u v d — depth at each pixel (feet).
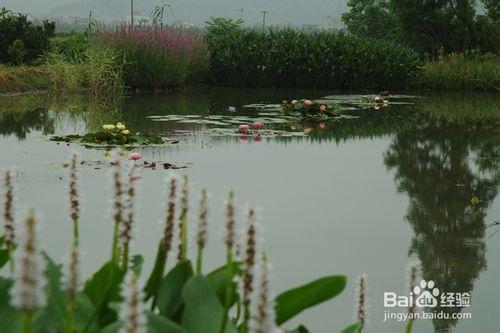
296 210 21.66
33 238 4.56
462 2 94.58
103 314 7.06
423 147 35.91
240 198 22.88
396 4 96.37
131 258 8.38
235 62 74.59
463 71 78.95
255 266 5.57
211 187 24.31
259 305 5.13
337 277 6.69
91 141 33.22
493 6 107.86
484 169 29.81
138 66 64.64
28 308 4.57
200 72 73.87
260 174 27.09
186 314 6.66
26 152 30.12
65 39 75.31
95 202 21.24
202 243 6.24
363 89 76.33
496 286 15.51
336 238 18.79
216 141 35.40
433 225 20.47
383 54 76.89
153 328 6.27
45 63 66.23
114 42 64.39
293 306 6.86
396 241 18.71
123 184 6.40
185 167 27.81
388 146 36.01
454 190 25.49
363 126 44.34
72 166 7.06
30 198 21.45
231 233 5.82
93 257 16.01
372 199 23.63
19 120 42.09
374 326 13.28
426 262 17.01
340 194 24.20
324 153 33.19
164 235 6.88
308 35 79.20
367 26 123.75
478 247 18.31
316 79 75.61
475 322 13.53
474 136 40.42
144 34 66.39
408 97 67.92
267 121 44.75
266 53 74.90
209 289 6.79
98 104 52.13
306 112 48.21
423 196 24.34
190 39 72.90
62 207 20.45
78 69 62.28
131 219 6.43
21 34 66.13
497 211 22.27
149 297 7.42
